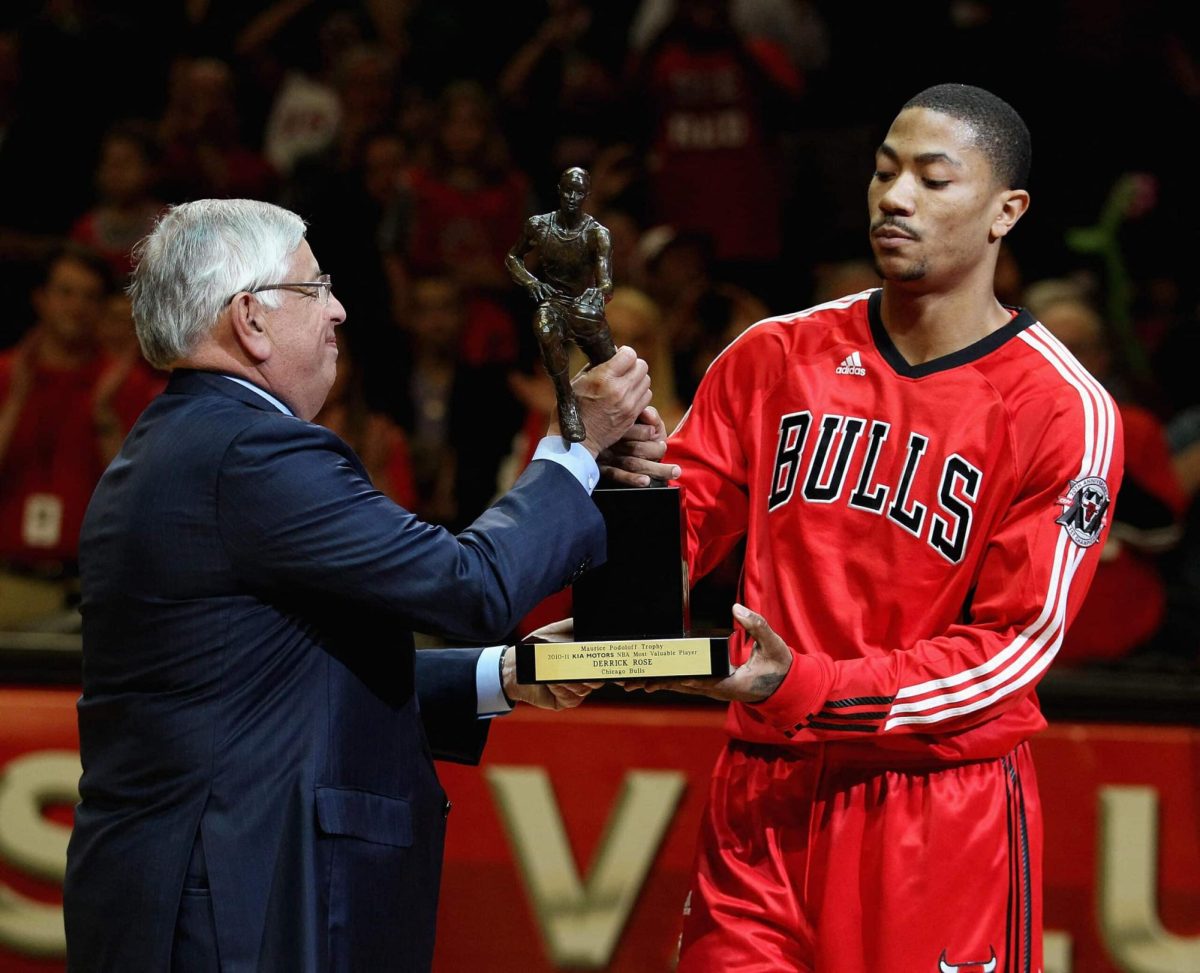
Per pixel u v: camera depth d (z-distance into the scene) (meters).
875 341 9.66
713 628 15.62
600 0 26.55
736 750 9.86
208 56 25.91
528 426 18.45
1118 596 16.11
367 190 22.12
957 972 9.23
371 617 8.61
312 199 21.47
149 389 17.84
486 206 21.84
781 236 22.89
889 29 26.06
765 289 21.94
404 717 8.70
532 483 8.77
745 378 9.95
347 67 23.98
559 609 16.03
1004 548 9.17
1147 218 23.61
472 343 21.00
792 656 8.91
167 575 8.24
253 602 8.30
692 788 14.04
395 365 19.61
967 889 9.28
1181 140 24.77
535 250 8.90
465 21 26.38
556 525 8.66
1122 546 16.20
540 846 14.01
